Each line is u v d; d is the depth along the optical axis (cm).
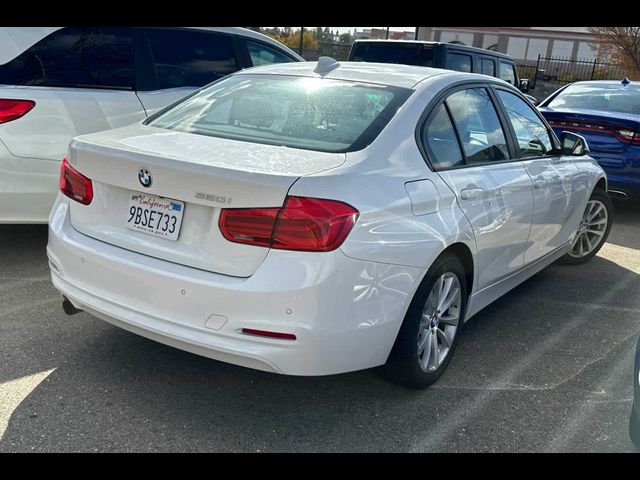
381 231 262
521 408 308
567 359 365
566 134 466
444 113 332
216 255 253
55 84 438
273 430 278
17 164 418
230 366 328
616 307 454
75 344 339
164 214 266
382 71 355
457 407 305
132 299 269
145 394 297
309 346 247
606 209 549
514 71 1188
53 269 305
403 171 288
